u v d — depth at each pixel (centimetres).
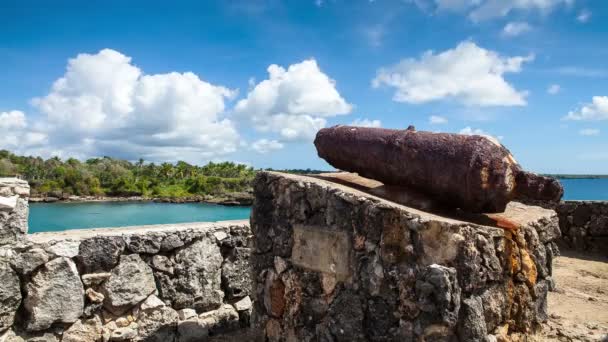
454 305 237
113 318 374
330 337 296
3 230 322
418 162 294
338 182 349
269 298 349
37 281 336
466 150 276
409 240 258
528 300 292
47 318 338
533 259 297
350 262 288
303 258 321
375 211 275
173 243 404
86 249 360
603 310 430
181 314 408
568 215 777
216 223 453
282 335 336
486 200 275
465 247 240
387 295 265
